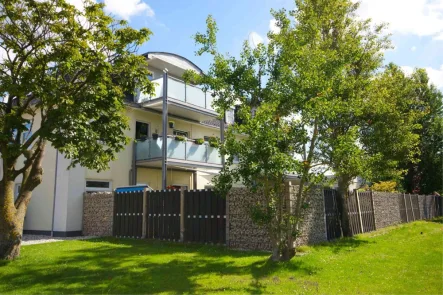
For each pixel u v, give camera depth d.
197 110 20.52
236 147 8.04
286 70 8.51
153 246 11.80
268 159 7.71
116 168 18.30
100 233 15.70
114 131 10.32
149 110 20.02
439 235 14.23
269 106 7.96
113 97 9.95
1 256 9.33
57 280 7.29
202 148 20.34
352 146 9.11
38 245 12.39
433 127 30.23
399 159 14.98
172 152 18.39
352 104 10.05
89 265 8.65
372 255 9.70
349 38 13.23
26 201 10.15
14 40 9.46
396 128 13.44
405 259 9.13
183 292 6.34
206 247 11.34
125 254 10.20
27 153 10.32
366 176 12.13
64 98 8.79
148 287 6.67
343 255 9.68
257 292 6.30
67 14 9.14
